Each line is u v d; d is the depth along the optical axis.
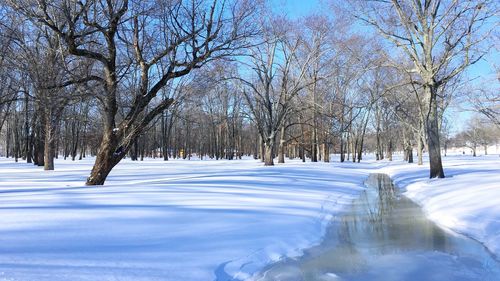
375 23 18.66
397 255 7.00
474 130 72.44
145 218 7.14
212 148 72.75
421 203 13.12
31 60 14.98
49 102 14.84
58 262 4.89
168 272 5.10
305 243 7.41
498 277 5.91
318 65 35.09
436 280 5.80
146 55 14.41
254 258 6.17
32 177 17.45
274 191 12.44
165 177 17.52
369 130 61.91
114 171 23.05
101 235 6.01
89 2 11.88
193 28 13.23
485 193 11.41
